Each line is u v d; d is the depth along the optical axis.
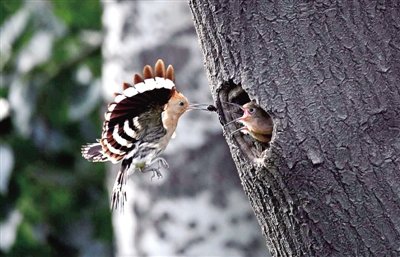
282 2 9.22
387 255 9.19
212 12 9.26
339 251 9.20
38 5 10.96
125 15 10.34
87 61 11.10
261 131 9.28
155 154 9.50
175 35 10.30
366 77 9.20
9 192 10.96
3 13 11.25
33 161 11.05
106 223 11.20
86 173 11.18
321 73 9.20
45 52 10.90
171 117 9.53
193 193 10.27
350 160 9.19
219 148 10.27
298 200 9.21
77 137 11.10
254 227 10.28
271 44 9.22
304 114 9.20
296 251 9.25
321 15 9.20
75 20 11.30
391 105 9.19
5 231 10.82
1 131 10.98
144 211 10.30
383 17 9.20
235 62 9.24
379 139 9.19
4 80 10.95
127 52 10.33
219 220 10.27
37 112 10.96
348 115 9.19
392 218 9.19
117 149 9.41
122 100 9.32
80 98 10.96
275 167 9.21
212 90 9.32
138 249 10.30
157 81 9.24
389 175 9.19
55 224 11.15
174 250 10.27
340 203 9.20
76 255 11.16
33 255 10.91
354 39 9.20
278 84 9.21
